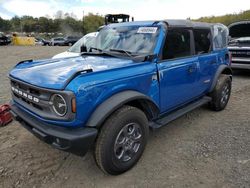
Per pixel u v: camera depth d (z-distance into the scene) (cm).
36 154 380
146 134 354
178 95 421
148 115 378
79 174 336
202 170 341
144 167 349
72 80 283
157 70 368
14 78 348
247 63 902
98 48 442
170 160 366
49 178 327
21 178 325
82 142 285
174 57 408
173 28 406
